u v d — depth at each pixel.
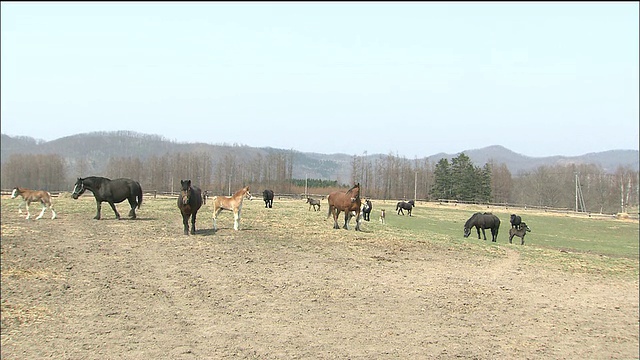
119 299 12.98
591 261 23.94
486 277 18.33
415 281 16.69
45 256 17.30
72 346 9.90
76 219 27.48
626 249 34.16
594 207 95.19
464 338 11.53
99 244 19.75
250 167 121.06
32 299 12.73
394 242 23.66
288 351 9.97
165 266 16.58
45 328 10.85
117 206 36.78
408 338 11.21
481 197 100.12
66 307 12.25
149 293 13.58
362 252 20.73
